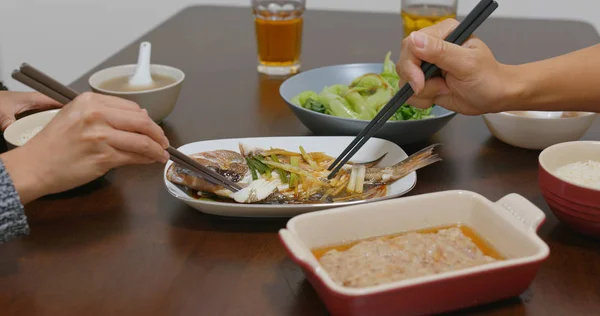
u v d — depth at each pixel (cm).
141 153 85
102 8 275
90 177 86
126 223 92
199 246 87
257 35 155
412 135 111
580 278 80
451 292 68
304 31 190
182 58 166
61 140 83
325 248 78
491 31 186
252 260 84
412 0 163
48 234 89
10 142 102
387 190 96
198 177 95
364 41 180
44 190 84
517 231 75
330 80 135
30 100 120
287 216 90
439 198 82
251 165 100
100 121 83
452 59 92
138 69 129
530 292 77
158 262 83
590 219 83
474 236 81
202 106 136
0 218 80
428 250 75
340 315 68
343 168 101
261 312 74
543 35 183
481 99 98
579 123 108
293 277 80
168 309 74
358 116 119
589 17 257
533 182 103
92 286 78
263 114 132
